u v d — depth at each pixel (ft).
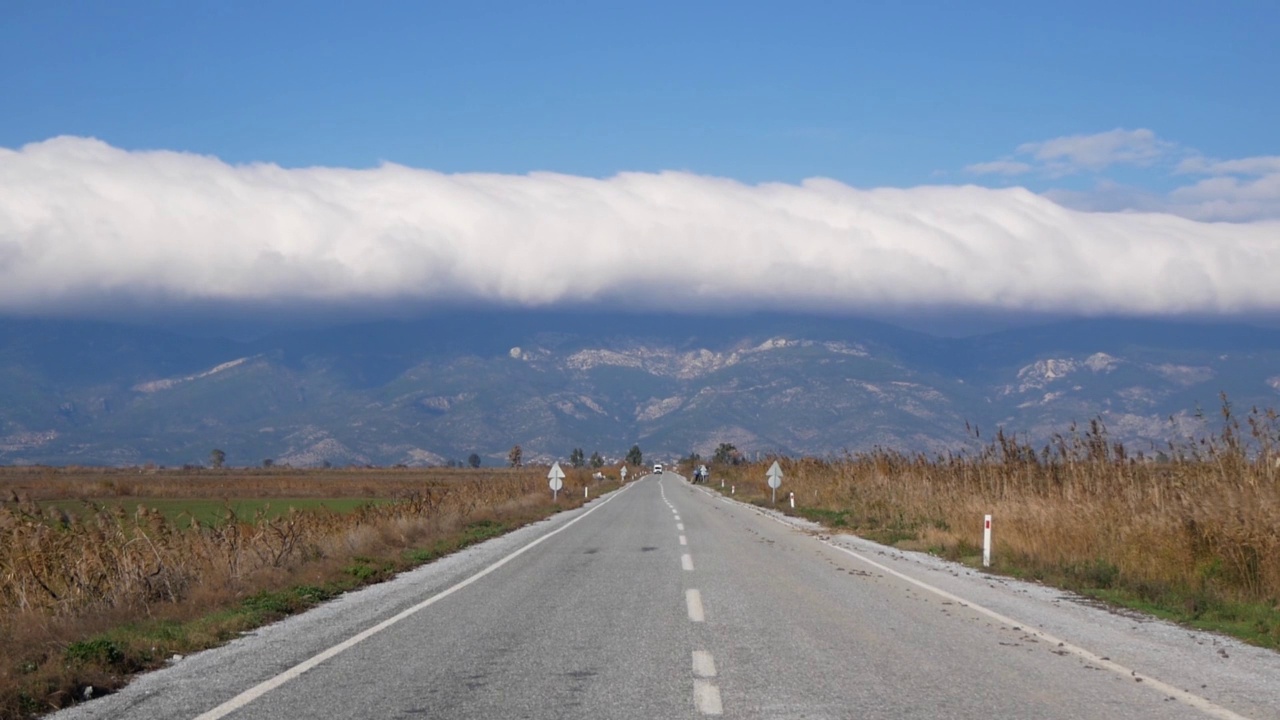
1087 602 44.06
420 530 79.71
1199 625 37.55
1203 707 23.98
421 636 33.35
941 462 106.52
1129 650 31.73
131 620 37.37
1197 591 44.98
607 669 27.84
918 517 91.40
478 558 63.67
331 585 46.93
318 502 173.88
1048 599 44.52
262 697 24.45
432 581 50.29
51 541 45.55
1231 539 47.34
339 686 25.66
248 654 30.30
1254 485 52.49
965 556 65.41
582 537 82.53
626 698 24.34
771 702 23.99
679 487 273.75
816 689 25.41
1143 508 58.13
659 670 27.71
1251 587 44.96
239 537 56.49
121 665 28.04
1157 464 65.51
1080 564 54.34
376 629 34.83
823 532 91.45
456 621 36.70
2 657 28.27
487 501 127.13
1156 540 51.85
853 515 107.14
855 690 25.35
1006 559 61.11
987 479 88.02
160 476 368.07
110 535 47.73
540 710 23.17
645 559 62.28
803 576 52.75
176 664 28.96
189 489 226.38
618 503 160.66
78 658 27.48
